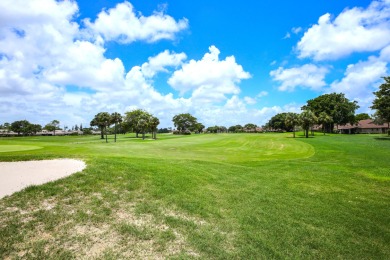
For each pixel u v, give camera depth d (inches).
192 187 417.4
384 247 279.9
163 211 313.1
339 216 356.2
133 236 248.8
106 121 3543.3
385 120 2381.9
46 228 248.7
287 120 3026.6
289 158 1049.5
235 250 244.4
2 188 341.4
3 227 244.5
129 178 408.5
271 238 276.2
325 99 4210.1
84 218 273.4
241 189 448.1
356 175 604.4
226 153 1333.7
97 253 216.8
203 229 279.1
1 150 1193.4
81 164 472.7
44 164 481.7
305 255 250.5
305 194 452.4
